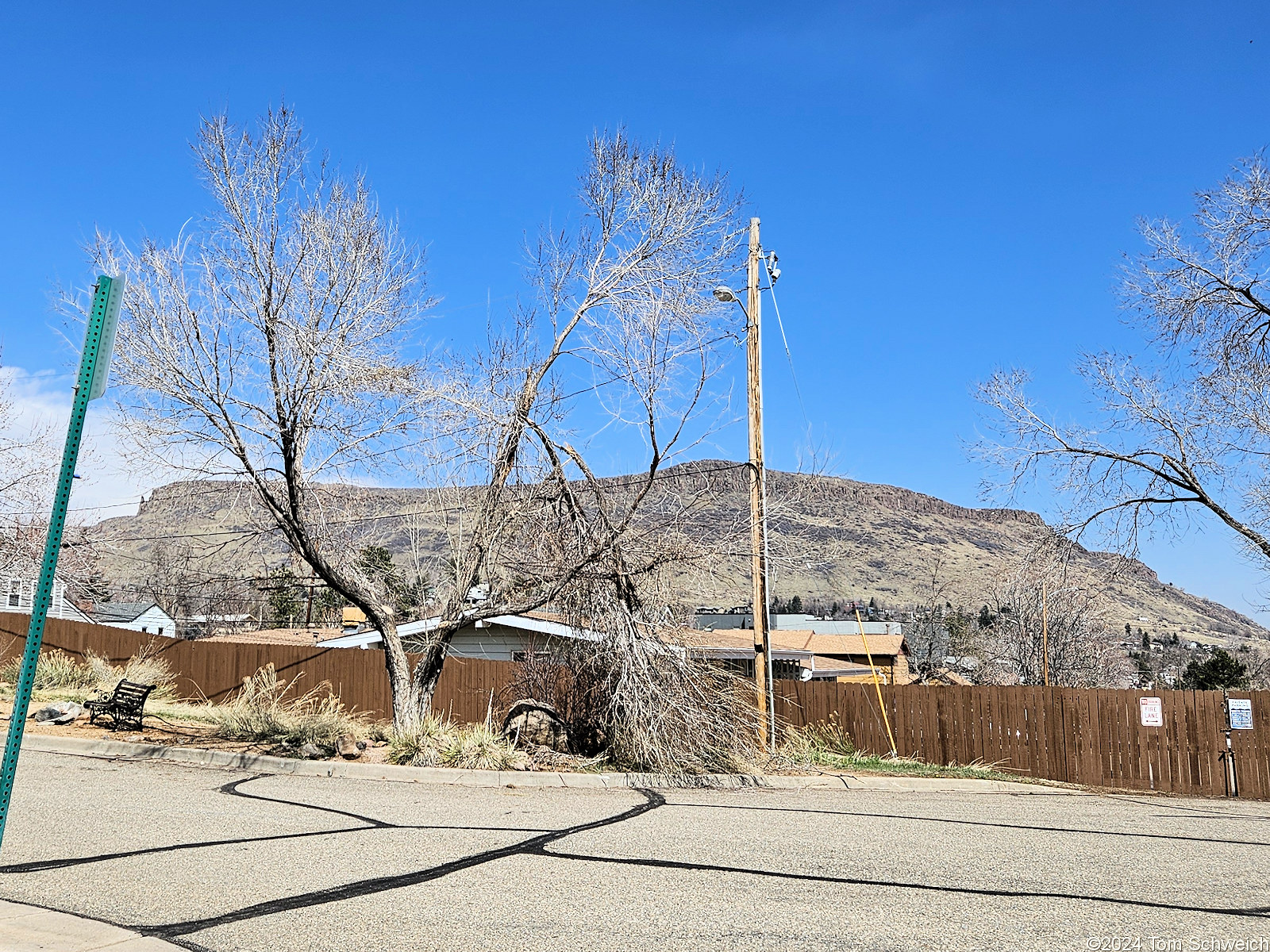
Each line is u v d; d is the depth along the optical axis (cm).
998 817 1229
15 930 560
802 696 2078
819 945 586
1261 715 1833
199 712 1950
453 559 1702
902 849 932
